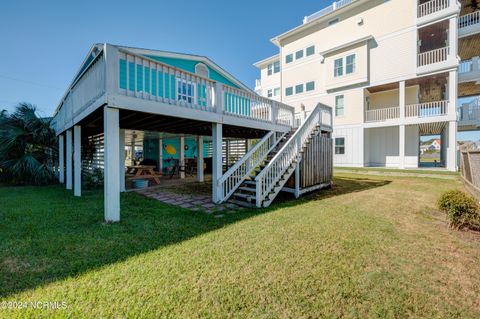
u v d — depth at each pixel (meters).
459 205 3.74
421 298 2.03
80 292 2.09
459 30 12.81
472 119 13.23
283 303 1.96
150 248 3.05
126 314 1.82
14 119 9.85
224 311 1.86
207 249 3.01
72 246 3.11
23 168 9.03
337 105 15.98
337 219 4.30
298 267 2.54
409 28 13.02
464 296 2.05
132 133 10.86
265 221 4.23
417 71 12.70
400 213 4.70
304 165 6.86
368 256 2.80
